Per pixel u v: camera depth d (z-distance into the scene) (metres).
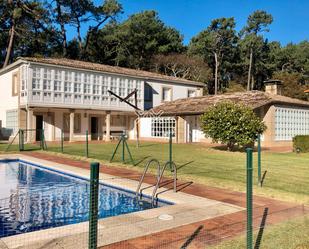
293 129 26.53
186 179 10.44
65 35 45.72
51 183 11.09
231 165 13.50
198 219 6.29
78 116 29.64
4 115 28.94
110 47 52.50
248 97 25.50
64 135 28.47
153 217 6.40
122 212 7.51
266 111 24.41
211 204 7.45
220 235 5.39
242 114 18.05
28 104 24.20
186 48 59.41
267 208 7.18
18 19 37.53
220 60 60.69
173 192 8.67
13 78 27.02
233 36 59.69
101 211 7.59
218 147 22.22
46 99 25.12
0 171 13.55
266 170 12.32
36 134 26.45
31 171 13.57
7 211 7.69
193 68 53.31
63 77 26.08
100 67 29.92
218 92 59.62
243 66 62.47
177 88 35.50
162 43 55.03
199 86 37.72
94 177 3.55
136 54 53.12
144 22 51.66
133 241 5.09
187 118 28.47
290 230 5.64
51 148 20.78
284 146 24.75
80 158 15.77
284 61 64.44
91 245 3.56
